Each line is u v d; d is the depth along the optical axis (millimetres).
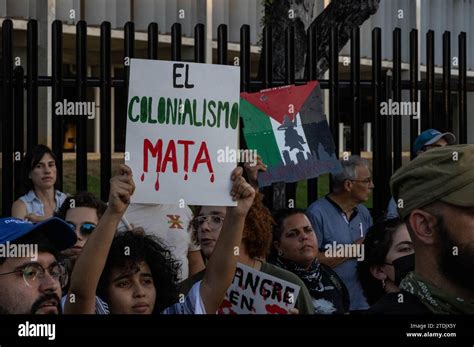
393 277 4750
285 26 7480
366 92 7953
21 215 5980
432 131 6848
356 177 6168
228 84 4129
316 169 5352
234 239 4090
